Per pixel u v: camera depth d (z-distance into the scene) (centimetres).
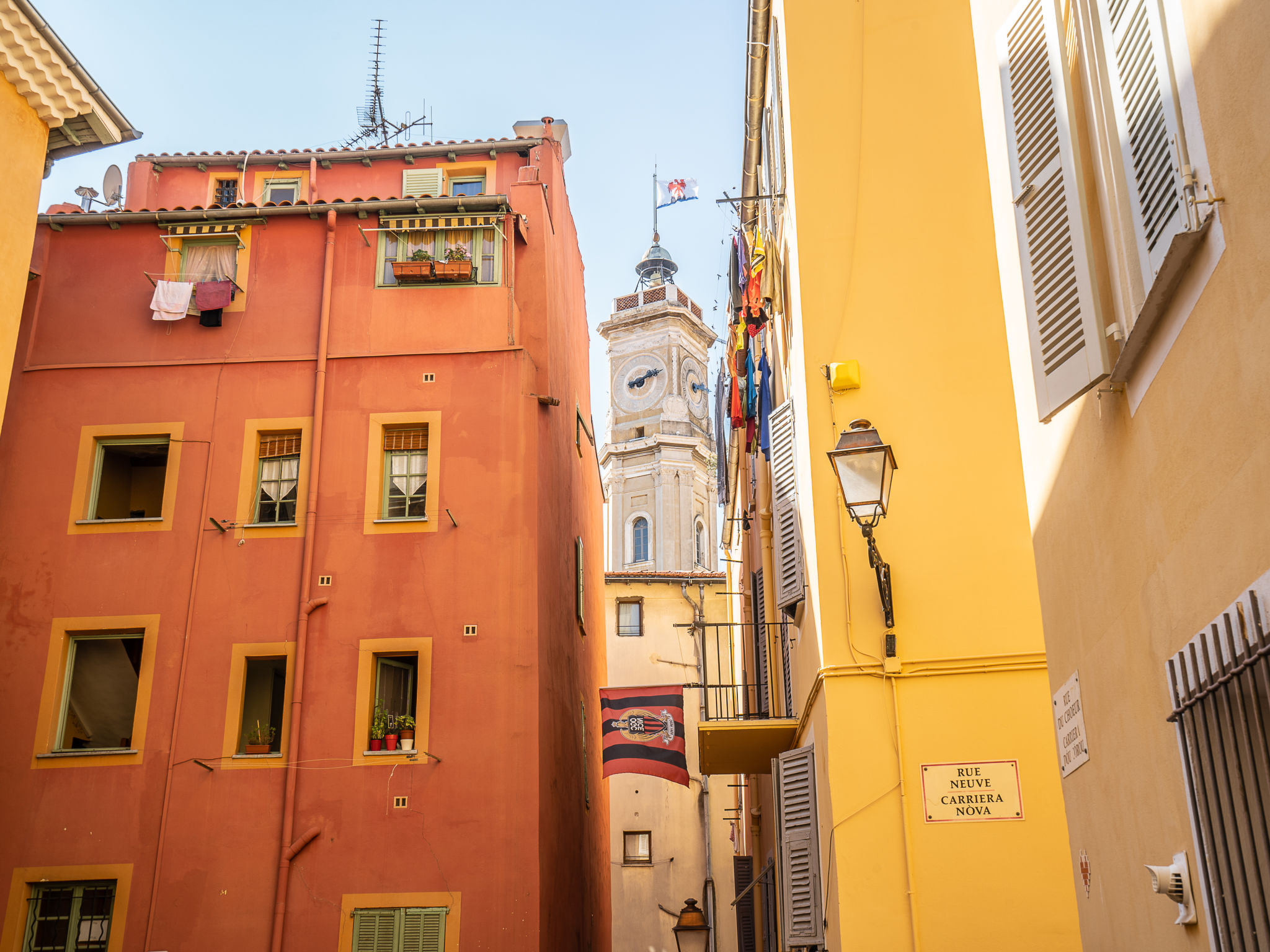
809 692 1305
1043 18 740
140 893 1680
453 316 1977
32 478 1897
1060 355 705
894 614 1180
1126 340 609
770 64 1639
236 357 1958
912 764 1134
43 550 1858
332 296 1992
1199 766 553
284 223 2038
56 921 1686
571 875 1983
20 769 1745
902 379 1255
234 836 1703
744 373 2045
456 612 1809
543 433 1989
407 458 1912
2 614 1825
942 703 1151
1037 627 1166
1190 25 505
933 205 1312
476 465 1888
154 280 1984
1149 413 612
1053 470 837
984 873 1097
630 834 3506
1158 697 636
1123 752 712
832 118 1350
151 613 1822
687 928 2141
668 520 8381
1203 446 535
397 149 2428
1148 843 672
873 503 1032
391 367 1947
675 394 8762
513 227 2039
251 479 1895
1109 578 716
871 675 1167
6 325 1446
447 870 1678
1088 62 641
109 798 1727
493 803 1709
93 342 1973
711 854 3447
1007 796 1116
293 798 1712
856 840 1118
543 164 2366
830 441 1246
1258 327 458
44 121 1543
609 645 3678
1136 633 669
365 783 1723
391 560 1838
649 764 1856
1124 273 608
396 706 1792
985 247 1291
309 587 1820
